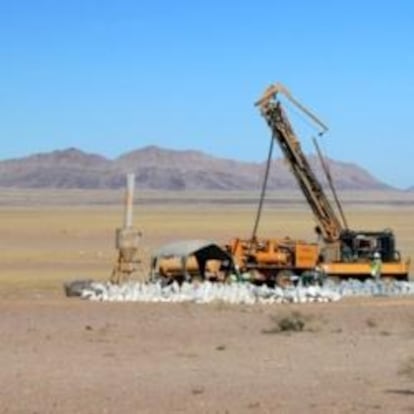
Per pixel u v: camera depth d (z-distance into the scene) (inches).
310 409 669.9
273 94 1806.1
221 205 6894.7
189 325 1202.0
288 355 959.0
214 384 778.8
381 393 735.7
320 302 1492.4
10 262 2246.6
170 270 1701.5
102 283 1628.9
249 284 1611.7
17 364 885.8
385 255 1786.4
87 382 785.6
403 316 1314.0
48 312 1320.1
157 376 821.9
